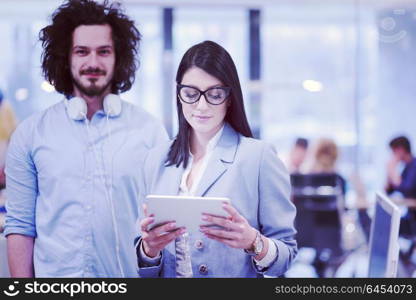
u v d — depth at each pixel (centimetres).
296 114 851
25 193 243
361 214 689
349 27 844
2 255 268
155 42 808
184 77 193
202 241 197
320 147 715
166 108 810
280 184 200
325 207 611
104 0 244
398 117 859
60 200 237
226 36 826
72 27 238
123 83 254
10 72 806
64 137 242
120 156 242
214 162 199
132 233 241
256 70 834
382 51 851
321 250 629
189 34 816
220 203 171
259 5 791
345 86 852
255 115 841
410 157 714
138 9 796
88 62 237
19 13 793
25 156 242
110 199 238
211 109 192
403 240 693
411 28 842
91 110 250
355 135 856
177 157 205
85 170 239
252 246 187
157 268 199
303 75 848
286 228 198
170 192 201
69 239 236
